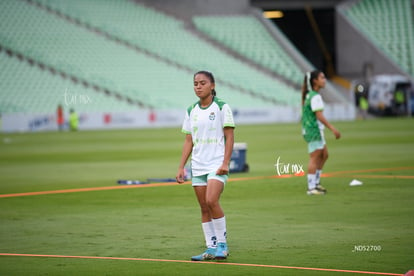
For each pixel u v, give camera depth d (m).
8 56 194.88
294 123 191.25
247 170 69.56
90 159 90.19
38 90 189.00
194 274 28.70
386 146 98.69
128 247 34.66
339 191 53.62
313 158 52.38
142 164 81.69
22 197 54.09
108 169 76.50
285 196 51.88
